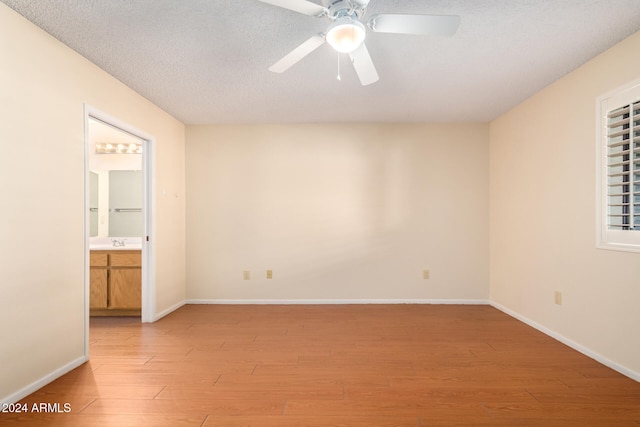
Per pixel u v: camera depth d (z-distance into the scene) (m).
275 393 2.08
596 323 2.58
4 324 1.94
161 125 3.79
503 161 3.98
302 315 3.80
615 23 2.14
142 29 2.21
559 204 3.00
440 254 4.31
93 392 2.10
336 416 1.83
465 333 3.19
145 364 2.51
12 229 1.99
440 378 2.27
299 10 1.74
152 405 1.95
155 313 3.64
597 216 2.56
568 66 2.75
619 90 2.37
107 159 4.41
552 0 1.92
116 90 2.97
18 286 2.03
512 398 2.02
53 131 2.29
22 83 2.06
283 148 4.36
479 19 2.10
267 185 4.36
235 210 4.36
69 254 2.41
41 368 2.17
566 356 2.64
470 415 1.84
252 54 2.55
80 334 2.50
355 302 4.32
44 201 2.21
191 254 4.36
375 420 1.79
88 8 1.99
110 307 3.78
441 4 1.96
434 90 3.26
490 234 4.29
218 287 4.36
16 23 2.02
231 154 4.37
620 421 1.78
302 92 3.30
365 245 4.33
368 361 2.55
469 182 4.32
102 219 4.42
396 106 3.72
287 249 4.35
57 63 2.32
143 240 3.61
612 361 2.43
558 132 3.01
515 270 3.71
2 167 1.94
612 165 2.41
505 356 2.64
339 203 4.34
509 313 3.82
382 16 1.72
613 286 2.43
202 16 2.07
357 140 4.34
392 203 4.33
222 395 2.05
